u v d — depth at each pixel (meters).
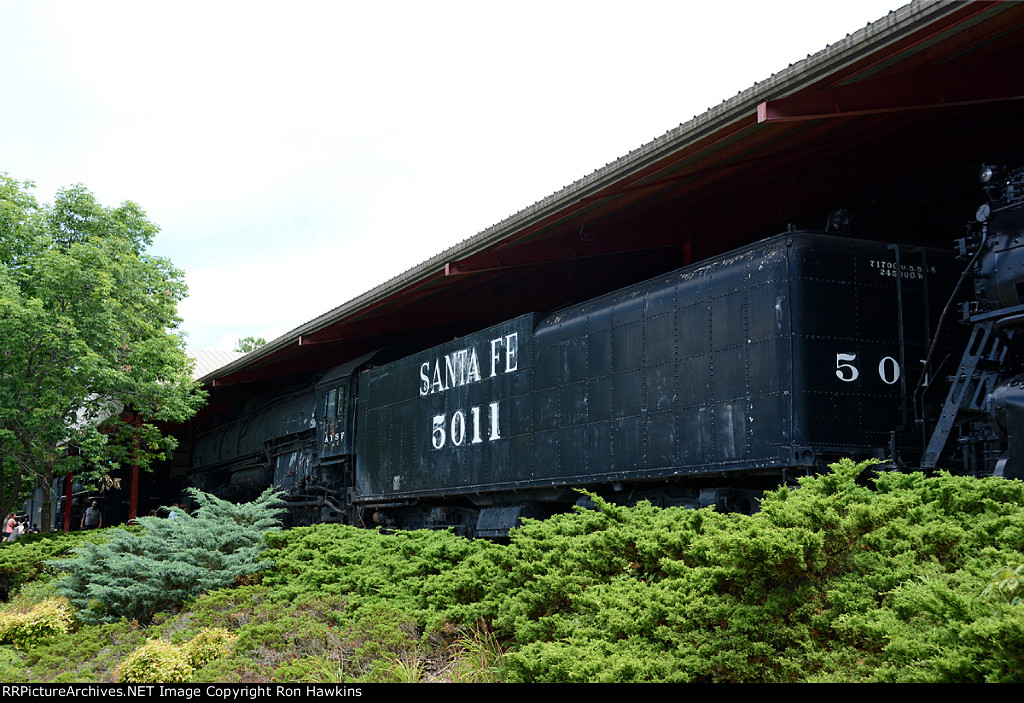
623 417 11.78
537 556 8.07
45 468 20.19
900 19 7.86
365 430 19.97
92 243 19.59
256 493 28.36
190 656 8.64
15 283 18.58
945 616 4.76
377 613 8.91
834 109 9.34
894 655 4.80
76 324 19.03
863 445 9.30
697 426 10.48
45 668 9.40
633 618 6.31
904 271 9.87
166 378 21.31
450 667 7.59
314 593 10.38
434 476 16.72
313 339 21.81
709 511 7.39
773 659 5.49
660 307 11.33
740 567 5.93
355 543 11.82
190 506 32.78
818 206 14.74
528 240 15.20
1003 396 7.63
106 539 15.28
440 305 21.25
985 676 4.31
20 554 15.22
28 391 18.81
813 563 5.83
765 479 10.57
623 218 15.10
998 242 8.05
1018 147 12.80
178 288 21.11
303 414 23.58
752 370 9.73
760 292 9.74
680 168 12.25
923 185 14.70
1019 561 5.14
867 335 9.54
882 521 6.05
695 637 5.82
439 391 16.89
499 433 14.66
